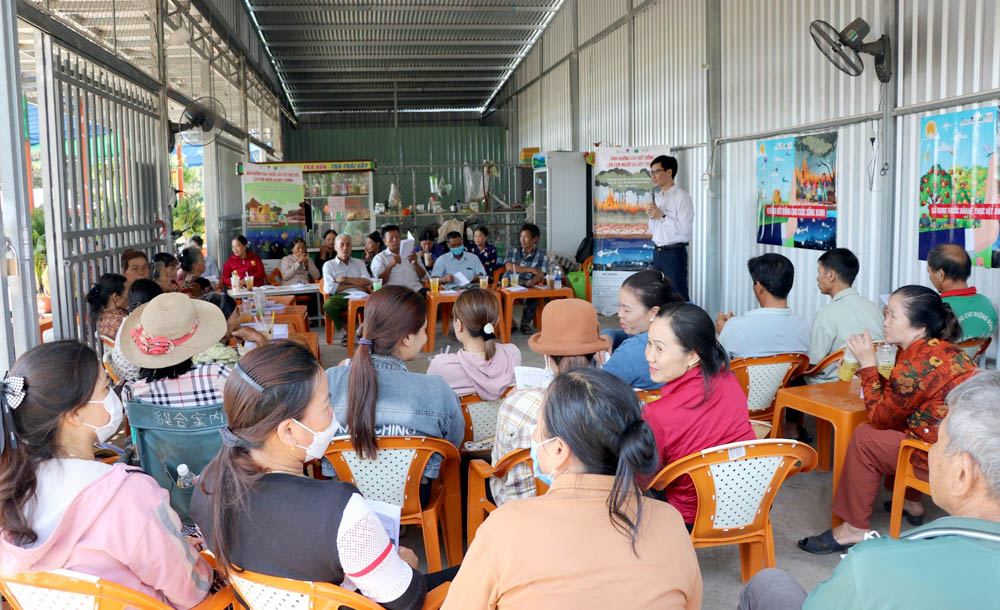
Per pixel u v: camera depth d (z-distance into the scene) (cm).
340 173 1026
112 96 632
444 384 256
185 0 854
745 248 753
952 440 127
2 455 150
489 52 1538
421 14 1277
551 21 1366
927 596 113
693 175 857
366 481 248
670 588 130
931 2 491
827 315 380
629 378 288
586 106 1215
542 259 840
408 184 1716
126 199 661
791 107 662
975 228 464
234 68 1178
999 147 444
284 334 476
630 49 1020
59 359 158
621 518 129
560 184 1078
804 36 639
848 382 338
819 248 630
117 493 154
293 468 167
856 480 299
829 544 307
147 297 423
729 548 317
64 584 148
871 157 558
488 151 1842
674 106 899
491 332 301
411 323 248
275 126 1638
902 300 278
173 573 159
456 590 137
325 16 1269
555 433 135
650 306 302
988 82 452
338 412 250
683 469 221
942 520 121
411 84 1775
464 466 306
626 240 891
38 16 471
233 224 1230
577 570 127
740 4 735
